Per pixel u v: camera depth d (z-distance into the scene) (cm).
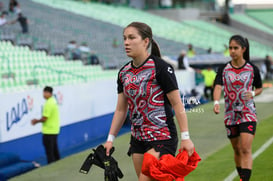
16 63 2408
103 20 5216
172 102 594
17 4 3600
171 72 592
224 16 7469
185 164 570
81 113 2205
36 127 1839
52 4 5153
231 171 1077
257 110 2242
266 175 1013
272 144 1396
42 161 1791
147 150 608
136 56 592
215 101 918
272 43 7044
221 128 1510
